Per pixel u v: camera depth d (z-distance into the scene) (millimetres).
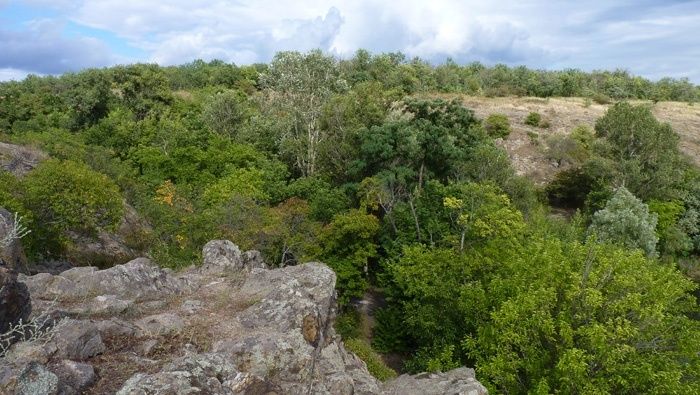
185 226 25062
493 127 59250
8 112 60594
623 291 17172
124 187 35875
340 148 40250
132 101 61188
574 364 14258
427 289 22734
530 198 36438
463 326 22562
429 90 83625
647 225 34062
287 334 10219
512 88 87125
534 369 16734
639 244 33969
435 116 38500
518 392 17609
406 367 23844
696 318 25453
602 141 44875
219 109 54031
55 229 20672
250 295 12562
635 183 41688
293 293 11844
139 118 60625
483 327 18922
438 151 35156
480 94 83438
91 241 24922
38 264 20266
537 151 55844
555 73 96250
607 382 15461
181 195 32562
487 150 36719
